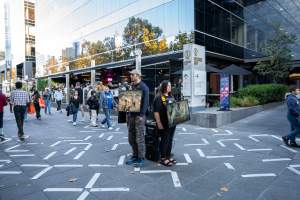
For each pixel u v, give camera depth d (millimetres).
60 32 38844
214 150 7094
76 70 32125
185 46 13664
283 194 4234
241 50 25062
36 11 49250
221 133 9461
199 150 7102
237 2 24312
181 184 4703
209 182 4781
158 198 4156
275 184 4656
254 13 26391
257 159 6211
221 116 10906
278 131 9680
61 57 38781
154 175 5180
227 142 8039
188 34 18547
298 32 27250
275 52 21516
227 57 22781
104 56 27953
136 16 23188
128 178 5043
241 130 9992
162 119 5625
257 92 16453
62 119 15062
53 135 9867
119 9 25297
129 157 6523
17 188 4676
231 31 23359
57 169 5703
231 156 6484
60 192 4465
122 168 5656
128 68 25000
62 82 41719
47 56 44281
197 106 13633
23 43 61250
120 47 25297
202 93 13883
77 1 33500
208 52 19812
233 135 9078
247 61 25516
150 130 6062
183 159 6254
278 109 16938
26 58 61375
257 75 28031
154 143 6004
